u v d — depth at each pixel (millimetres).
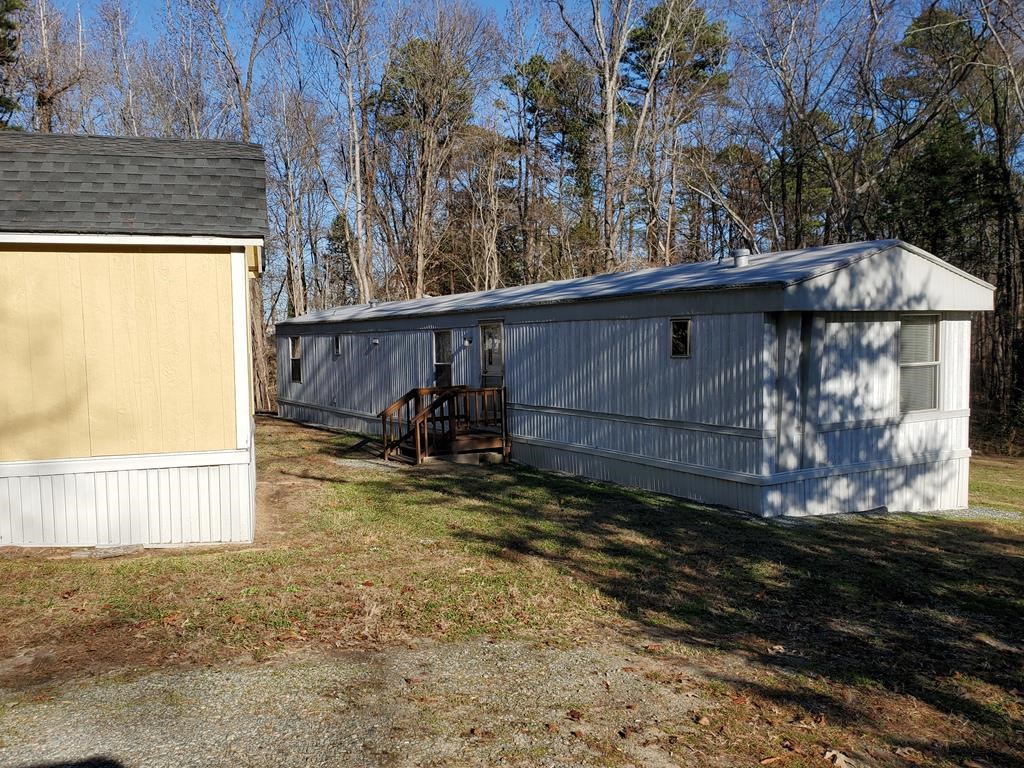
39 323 6480
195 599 5371
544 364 12180
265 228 6805
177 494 6883
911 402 10234
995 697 4273
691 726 3781
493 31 28156
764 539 7828
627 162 25156
